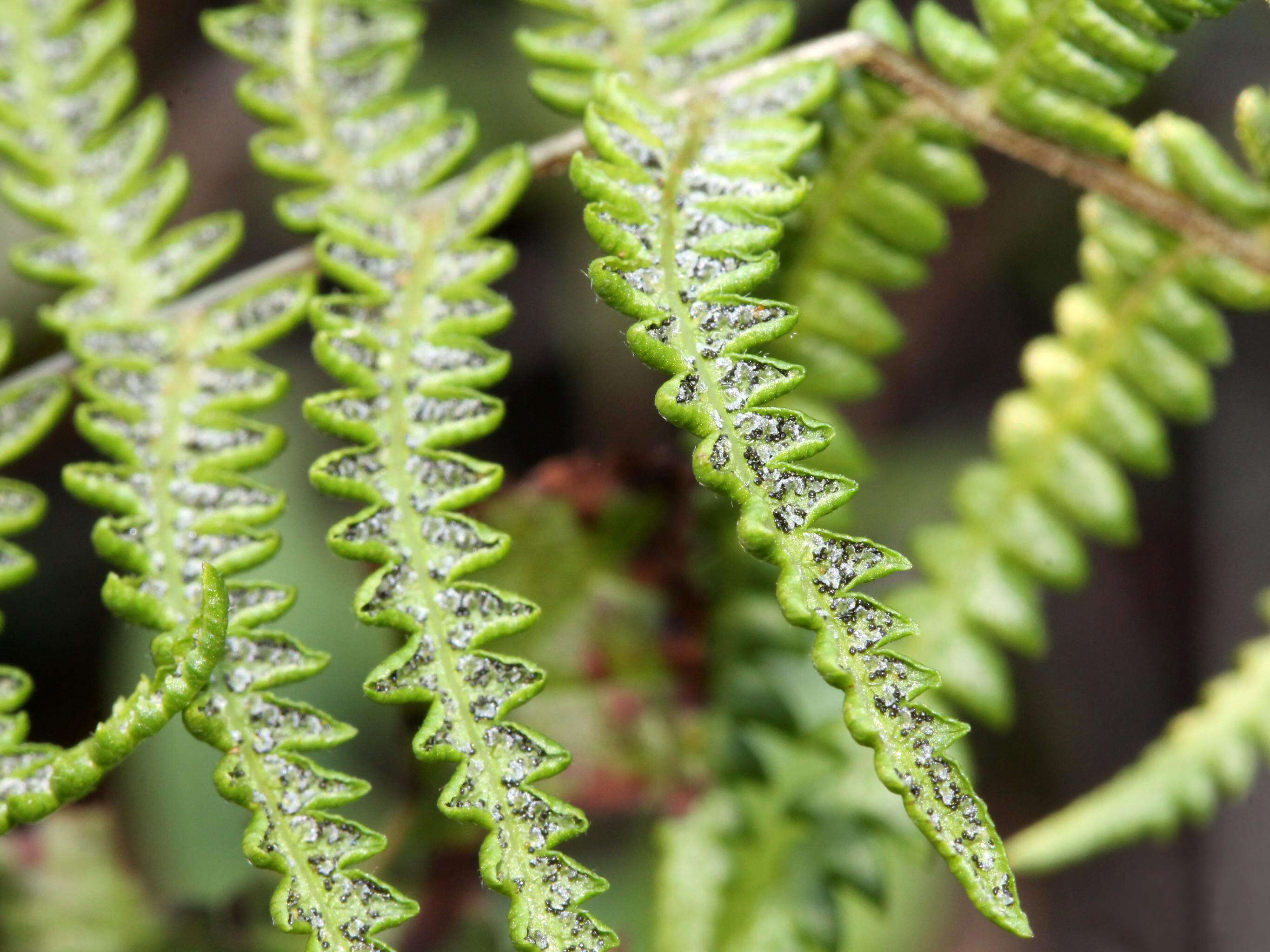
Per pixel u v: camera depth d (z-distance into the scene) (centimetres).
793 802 19
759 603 20
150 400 18
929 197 19
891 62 18
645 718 20
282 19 19
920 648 19
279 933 21
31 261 19
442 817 20
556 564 20
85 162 19
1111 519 19
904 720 16
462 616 17
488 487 17
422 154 19
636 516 20
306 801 17
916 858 19
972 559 19
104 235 19
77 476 18
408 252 18
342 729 17
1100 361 19
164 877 21
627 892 21
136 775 21
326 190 19
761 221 17
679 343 17
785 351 19
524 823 16
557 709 20
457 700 17
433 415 17
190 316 18
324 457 17
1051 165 19
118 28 19
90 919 21
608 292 16
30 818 16
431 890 20
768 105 18
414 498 17
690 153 17
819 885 19
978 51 18
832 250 19
